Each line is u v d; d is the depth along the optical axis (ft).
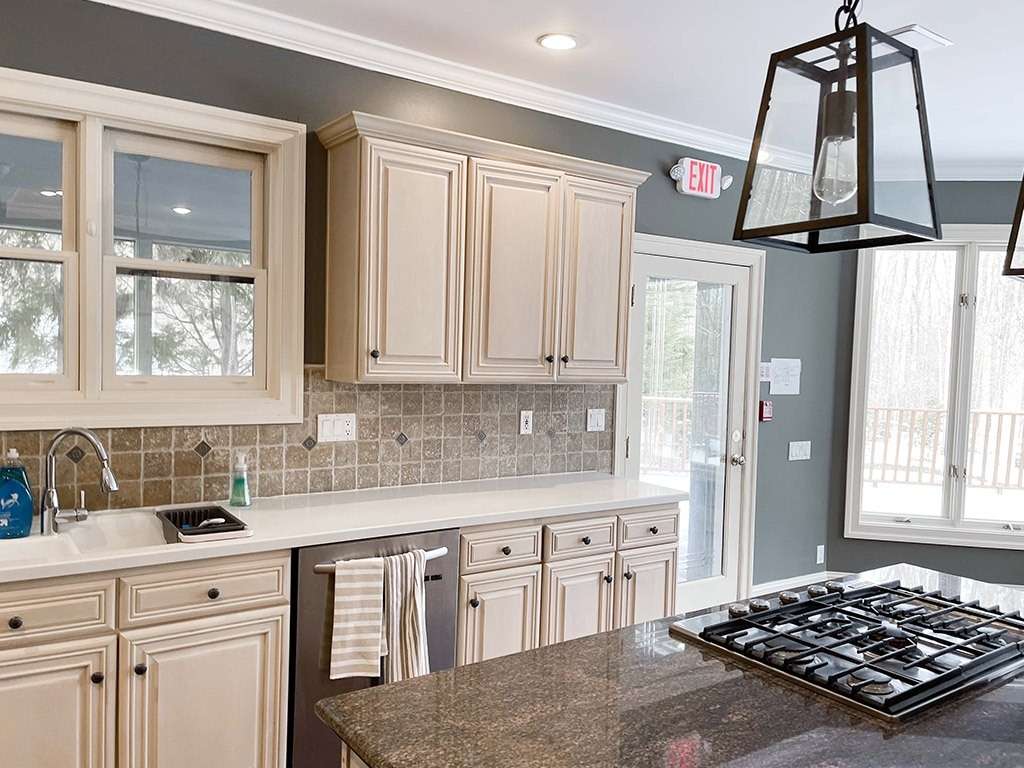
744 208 4.36
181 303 8.89
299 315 9.37
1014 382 15.30
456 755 3.53
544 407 11.67
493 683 4.38
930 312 15.39
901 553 15.55
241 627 7.37
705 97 11.35
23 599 6.36
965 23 8.58
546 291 10.16
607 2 8.32
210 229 9.07
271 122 9.01
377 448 10.16
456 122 10.49
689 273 13.26
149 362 8.73
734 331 13.98
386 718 3.91
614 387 12.44
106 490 7.54
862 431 15.51
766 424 14.52
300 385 9.45
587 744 3.65
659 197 12.76
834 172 3.88
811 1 8.18
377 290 8.87
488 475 11.17
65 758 6.59
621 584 10.09
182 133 8.61
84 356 8.18
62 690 6.56
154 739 6.99
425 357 9.25
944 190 15.11
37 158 8.04
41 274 8.09
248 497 8.91
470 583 8.76
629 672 4.57
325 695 7.82
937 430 15.48
